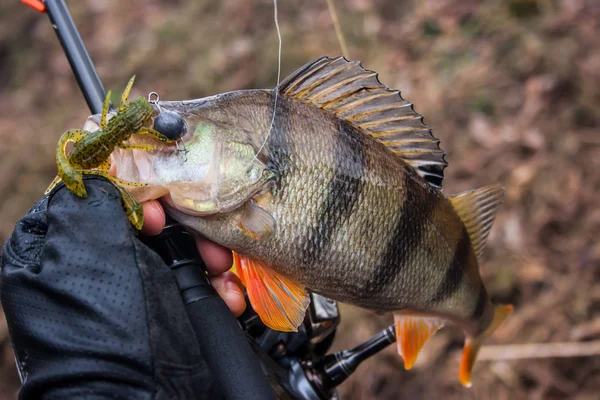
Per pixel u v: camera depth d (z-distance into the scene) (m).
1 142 1.37
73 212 0.33
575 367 0.88
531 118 1.11
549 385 0.86
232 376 0.34
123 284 0.32
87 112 1.37
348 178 0.41
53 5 0.45
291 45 1.31
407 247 0.44
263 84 1.28
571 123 1.10
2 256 0.35
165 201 0.38
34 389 0.31
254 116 0.39
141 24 1.55
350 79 0.42
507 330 0.92
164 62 1.42
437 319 0.48
